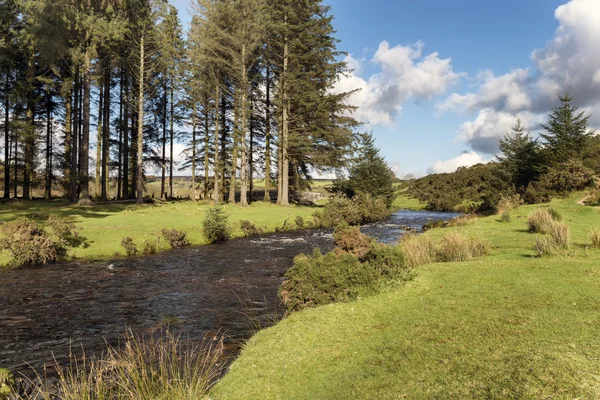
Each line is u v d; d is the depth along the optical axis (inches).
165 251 698.8
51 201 1269.7
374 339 217.0
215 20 1350.9
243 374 196.4
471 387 137.3
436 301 265.0
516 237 565.9
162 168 1690.5
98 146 1571.1
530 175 1202.0
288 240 846.5
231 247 749.3
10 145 1449.3
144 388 183.6
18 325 315.0
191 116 1731.1
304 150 1518.2
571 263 340.8
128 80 1544.0
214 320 324.2
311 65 1549.0
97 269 542.3
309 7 1481.3
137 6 1216.2
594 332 175.0
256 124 1760.6
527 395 122.3
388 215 1435.8
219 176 1727.4
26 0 989.8
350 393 158.6
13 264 543.8
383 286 311.0
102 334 294.7
